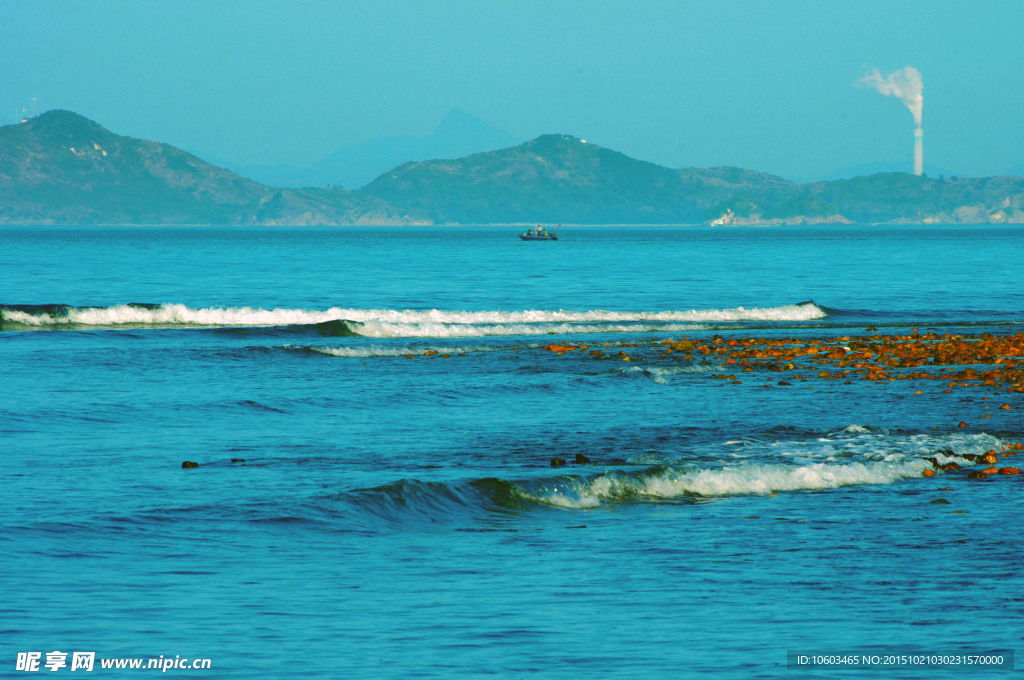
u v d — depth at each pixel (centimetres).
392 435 7406
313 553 4291
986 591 3741
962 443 6975
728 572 4006
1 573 3778
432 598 3628
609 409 8712
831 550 4347
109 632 3178
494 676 2864
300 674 2861
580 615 3438
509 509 5191
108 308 16738
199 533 4544
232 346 13412
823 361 12238
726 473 5841
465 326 16075
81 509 4884
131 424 7800
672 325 17188
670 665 2961
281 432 7538
